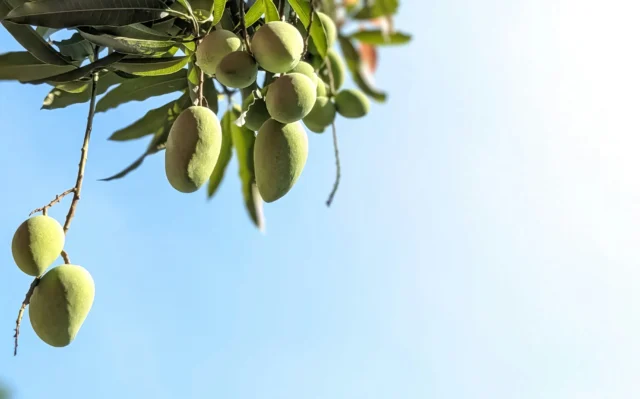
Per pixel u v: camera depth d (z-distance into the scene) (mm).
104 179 1343
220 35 1186
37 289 1142
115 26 1188
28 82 1179
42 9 1137
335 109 1450
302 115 1181
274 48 1164
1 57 1181
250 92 1306
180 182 1157
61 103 1357
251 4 1334
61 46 1266
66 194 1173
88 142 1198
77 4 1152
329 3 1745
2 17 1162
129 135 1410
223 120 1476
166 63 1251
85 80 1248
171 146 1160
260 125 1281
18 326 1134
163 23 1233
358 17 1897
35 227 1132
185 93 1395
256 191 1518
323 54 1381
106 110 1388
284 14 1314
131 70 1252
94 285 1177
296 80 1175
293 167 1200
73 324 1142
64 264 1162
